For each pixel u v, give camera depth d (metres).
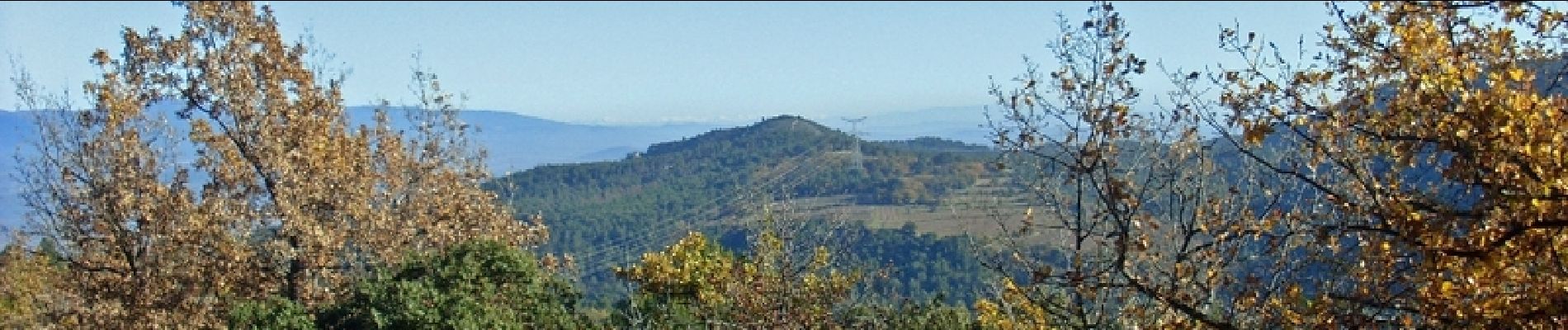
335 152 21.36
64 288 21.70
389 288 16.03
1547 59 6.77
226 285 20.33
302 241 20.28
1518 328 6.24
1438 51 6.37
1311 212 7.55
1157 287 7.87
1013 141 7.77
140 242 20.98
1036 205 8.45
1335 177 7.42
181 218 20.05
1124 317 8.42
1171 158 7.81
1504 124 5.82
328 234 20.33
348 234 21.44
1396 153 6.70
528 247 25.56
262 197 20.88
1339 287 7.61
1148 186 7.80
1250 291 7.55
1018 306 10.10
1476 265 6.14
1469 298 6.45
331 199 21.33
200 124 20.08
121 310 20.25
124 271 20.83
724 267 18.86
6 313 24.72
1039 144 7.71
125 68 20.36
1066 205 8.17
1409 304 7.12
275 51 20.91
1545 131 5.83
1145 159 7.84
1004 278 9.21
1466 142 6.20
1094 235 7.95
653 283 20.16
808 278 15.86
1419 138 6.47
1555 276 6.18
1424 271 6.75
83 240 20.70
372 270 21.61
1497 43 6.46
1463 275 6.35
